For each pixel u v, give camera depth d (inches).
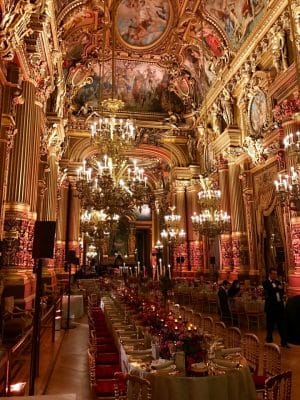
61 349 304.3
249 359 185.3
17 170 362.6
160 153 920.3
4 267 336.5
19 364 242.8
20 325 292.7
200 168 874.8
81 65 785.6
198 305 605.9
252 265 597.6
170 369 144.7
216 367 146.9
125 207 422.6
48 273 539.8
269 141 518.6
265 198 568.7
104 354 219.6
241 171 640.4
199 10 671.1
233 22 630.5
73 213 835.4
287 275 487.2
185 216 885.2
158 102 911.7
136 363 159.8
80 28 693.9
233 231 645.9
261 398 147.4
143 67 845.8
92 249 1427.2
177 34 745.6
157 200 1282.0
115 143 424.8
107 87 876.6
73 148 847.7
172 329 169.6
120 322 273.9
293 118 443.8
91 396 187.6
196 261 844.0
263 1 535.2
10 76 329.4
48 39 442.3
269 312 322.7
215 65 721.6
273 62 516.4
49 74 482.3
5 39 279.0
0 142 312.2
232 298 455.8
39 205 542.6
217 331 226.8
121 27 725.3
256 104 583.5
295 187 329.4
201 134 845.2
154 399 135.1
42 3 368.5
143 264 1579.7
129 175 450.3
